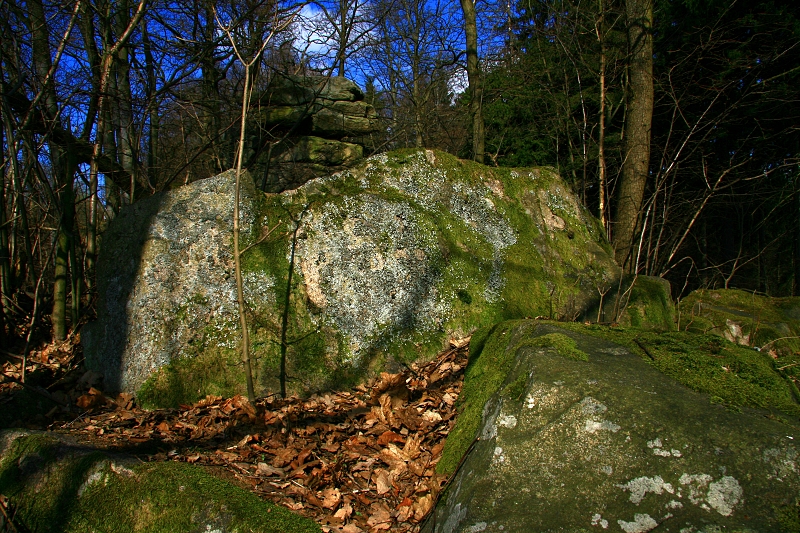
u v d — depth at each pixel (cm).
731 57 837
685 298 668
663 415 198
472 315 427
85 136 545
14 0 529
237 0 754
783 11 883
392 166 450
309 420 339
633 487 181
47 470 267
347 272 402
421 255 427
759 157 979
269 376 370
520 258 462
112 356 374
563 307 458
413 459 293
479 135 842
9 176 543
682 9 944
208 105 726
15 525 258
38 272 696
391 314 405
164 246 380
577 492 185
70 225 522
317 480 273
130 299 375
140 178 668
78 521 248
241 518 222
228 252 387
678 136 934
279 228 399
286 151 829
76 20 554
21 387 380
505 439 206
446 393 361
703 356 248
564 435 200
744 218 1259
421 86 1268
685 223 938
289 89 824
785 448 181
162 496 236
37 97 471
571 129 946
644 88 718
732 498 172
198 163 856
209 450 300
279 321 381
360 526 242
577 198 522
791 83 895
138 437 311
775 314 601
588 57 898
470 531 184
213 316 375
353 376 384
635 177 712
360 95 919
